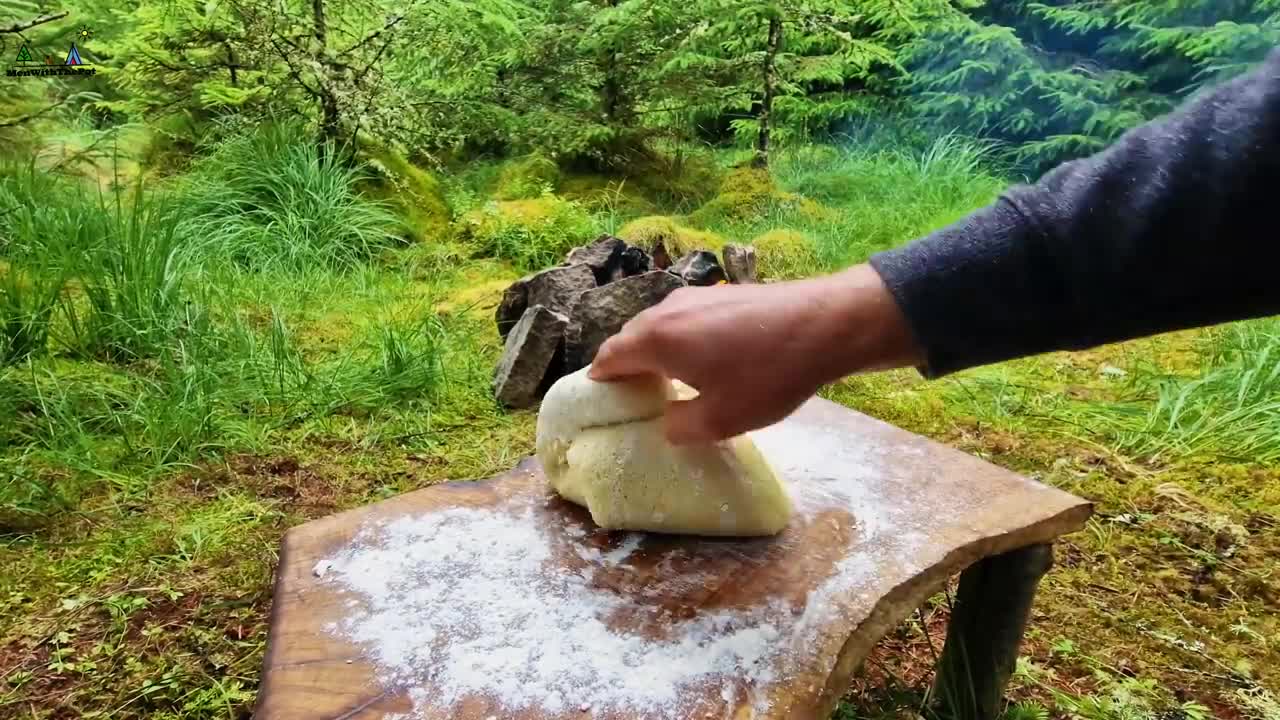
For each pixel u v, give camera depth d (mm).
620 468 1260
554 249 4594
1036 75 6344
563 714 922
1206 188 553
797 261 4203
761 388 789
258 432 2490
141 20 4902
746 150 7570
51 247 3102
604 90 6156
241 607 1765
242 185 4484
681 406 872
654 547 1232
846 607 1085
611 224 4828
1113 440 2537
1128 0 6113
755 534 1243
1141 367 3088
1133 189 587
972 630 1443
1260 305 580
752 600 1104
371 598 1128
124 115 5957
